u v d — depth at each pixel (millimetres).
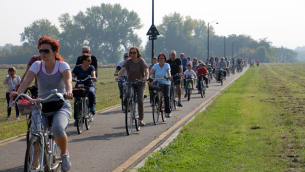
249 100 45094
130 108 26078
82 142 23234
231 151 19375
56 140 13945
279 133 23828
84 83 28078
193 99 49531
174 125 29359
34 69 14203
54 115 14180
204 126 27188
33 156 12867
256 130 25172
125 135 25484
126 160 18703
